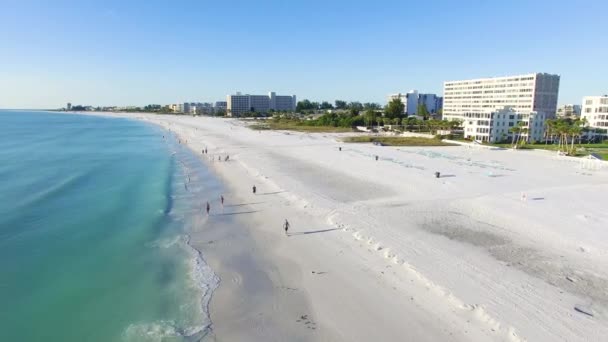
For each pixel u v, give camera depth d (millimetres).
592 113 120375
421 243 30047
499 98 171125
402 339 18656
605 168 64688
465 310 20781
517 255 27906
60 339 18844
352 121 164750
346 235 32188
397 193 46031
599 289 23031
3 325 19844
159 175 58625
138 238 32125
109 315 20938
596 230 33250
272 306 21797
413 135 124188
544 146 98250
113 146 98688
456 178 55000
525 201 42469
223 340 18844
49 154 81688
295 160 71938
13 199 43312
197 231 34031
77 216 37688
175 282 24672
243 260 27938
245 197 45094
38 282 24375
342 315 20797
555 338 18281
